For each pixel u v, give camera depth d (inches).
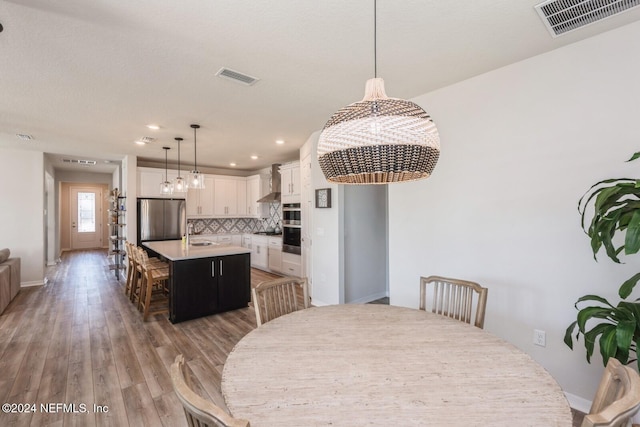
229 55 84.5
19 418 78.1
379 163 49.8
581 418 78.5
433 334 62.4
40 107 123.7
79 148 204.7
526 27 72.6
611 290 75.7
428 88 107.5
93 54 83.4
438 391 42.9
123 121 143.3
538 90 86.0
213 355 112.6
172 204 250.5
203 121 144.0
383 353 54.2
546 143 85.0
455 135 104.1
